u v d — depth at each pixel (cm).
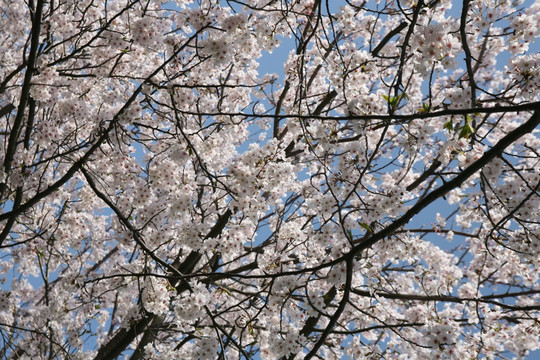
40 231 714
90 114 562
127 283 551
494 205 379
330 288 650
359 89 458
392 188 418
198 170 684
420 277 711
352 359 541
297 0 572
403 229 572
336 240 454
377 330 701
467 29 507
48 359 752
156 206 535
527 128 254
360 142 432
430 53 306
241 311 706
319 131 423
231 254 496
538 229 411
